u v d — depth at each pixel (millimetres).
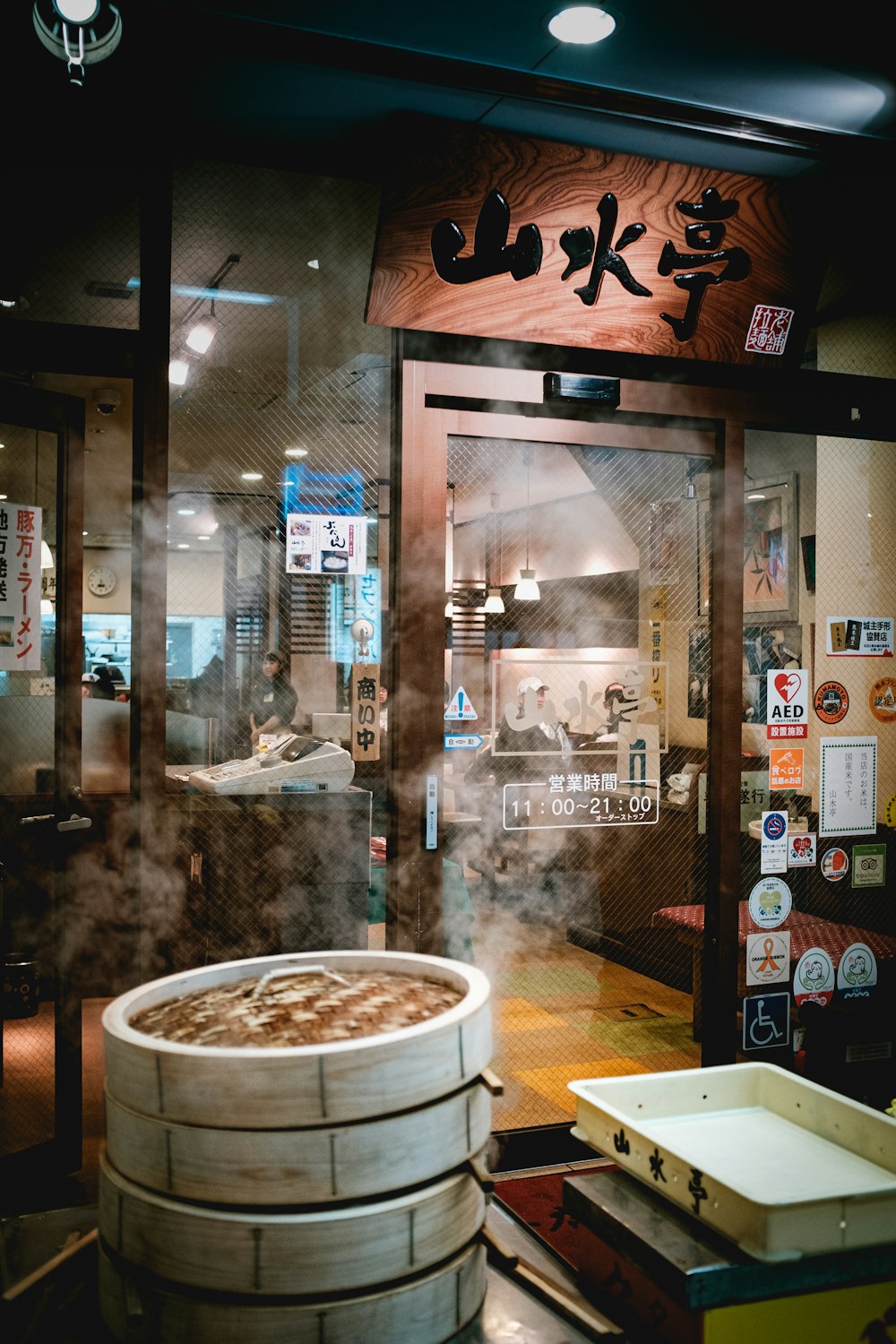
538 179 3264
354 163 3369
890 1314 1690
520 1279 1671
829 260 3781
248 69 2902
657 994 5234
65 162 3074
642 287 3475
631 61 3043
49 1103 3590
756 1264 1610
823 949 4055
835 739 4160
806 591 4621
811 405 3918
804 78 3162
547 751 3900
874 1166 1884
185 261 3834
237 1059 1339
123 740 4699
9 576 3197
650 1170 1847
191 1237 1357
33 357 3047
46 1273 1603
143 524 3068
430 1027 1439
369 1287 1382
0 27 2691
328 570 3744
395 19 2797
